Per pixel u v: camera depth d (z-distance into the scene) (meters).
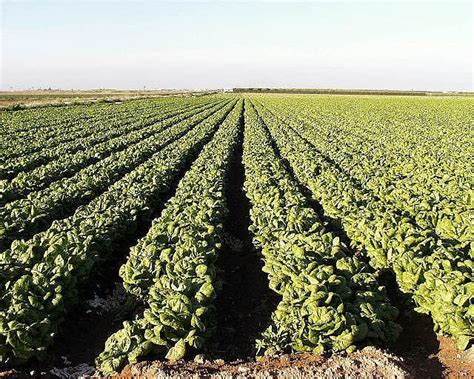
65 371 8.20
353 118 51.34
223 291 11.09
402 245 10.16
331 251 10.08
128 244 13.62
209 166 19.70
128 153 24.08
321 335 7.72
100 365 7.81
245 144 27.30
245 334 9.45
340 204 13.77
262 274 11.71
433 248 10.29
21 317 8.00
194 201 14.25
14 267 9.62
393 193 15.34
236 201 19.08
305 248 10.23
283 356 7.61
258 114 56.50
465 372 7.46
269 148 25.31
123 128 38.69
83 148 28.50
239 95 143.75
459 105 78.56
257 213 13.51
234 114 51.97
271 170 19.77
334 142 29.45
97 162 22.55
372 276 9.19
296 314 8.16
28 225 13.12
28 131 36.19
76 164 22.02
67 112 57.47
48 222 13.97
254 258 12.74
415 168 20.41
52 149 26.36
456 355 7.88
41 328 8.03
